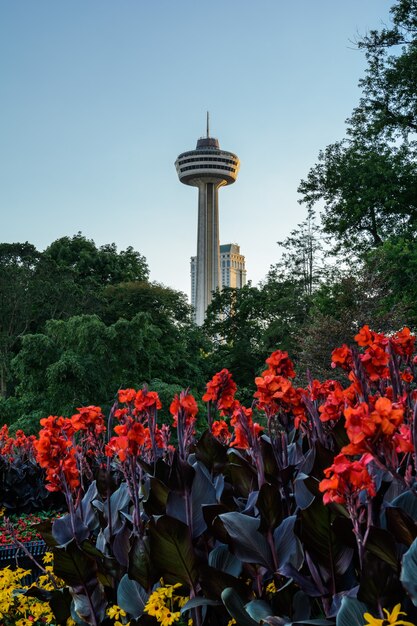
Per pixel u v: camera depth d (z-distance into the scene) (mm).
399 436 2219
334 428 3312
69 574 3621
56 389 24641
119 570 3604
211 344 46000
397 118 27375
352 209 27375
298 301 38312
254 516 3248
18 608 4238
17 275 42781
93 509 4270
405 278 22438
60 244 56094
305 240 40719
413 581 2211
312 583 2727
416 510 2582
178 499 3283
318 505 2639
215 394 3932
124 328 26547
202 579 3002
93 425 4230
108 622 3623
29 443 13711
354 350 3078
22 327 44438
